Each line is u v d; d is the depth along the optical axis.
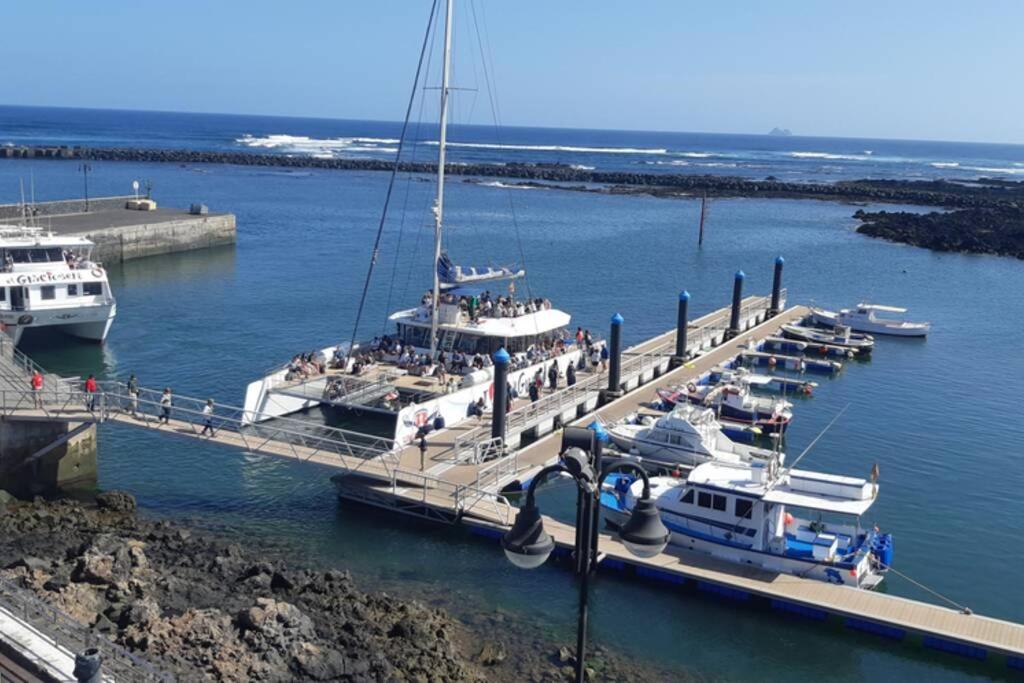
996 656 23.36
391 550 29.30
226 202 132.50
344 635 22.80
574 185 182.88
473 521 30.06
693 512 28.81
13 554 26.78
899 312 65.94
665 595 26.78
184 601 23.83
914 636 24.19
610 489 32.44
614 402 44.28
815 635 24.97
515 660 23.20
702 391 45.47
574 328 62.94
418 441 35.44
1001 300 78.44
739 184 181.88
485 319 42.53
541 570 28.17
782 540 27.75
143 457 36.88
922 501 35.12
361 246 96.81
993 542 31.67
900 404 48.19
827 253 103.38
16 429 32.75
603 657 23.58
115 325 59.53
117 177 161.38
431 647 22.86
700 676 23.06
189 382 47.41
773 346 59.47
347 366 39.41
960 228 119.62
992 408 47.38
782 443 41.94
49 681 17.03
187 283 74.62
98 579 24.22
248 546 29.27
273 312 64.75
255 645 21.22
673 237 112.12
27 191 131.38
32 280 50.50
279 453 32.50
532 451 36.44
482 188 170.38
